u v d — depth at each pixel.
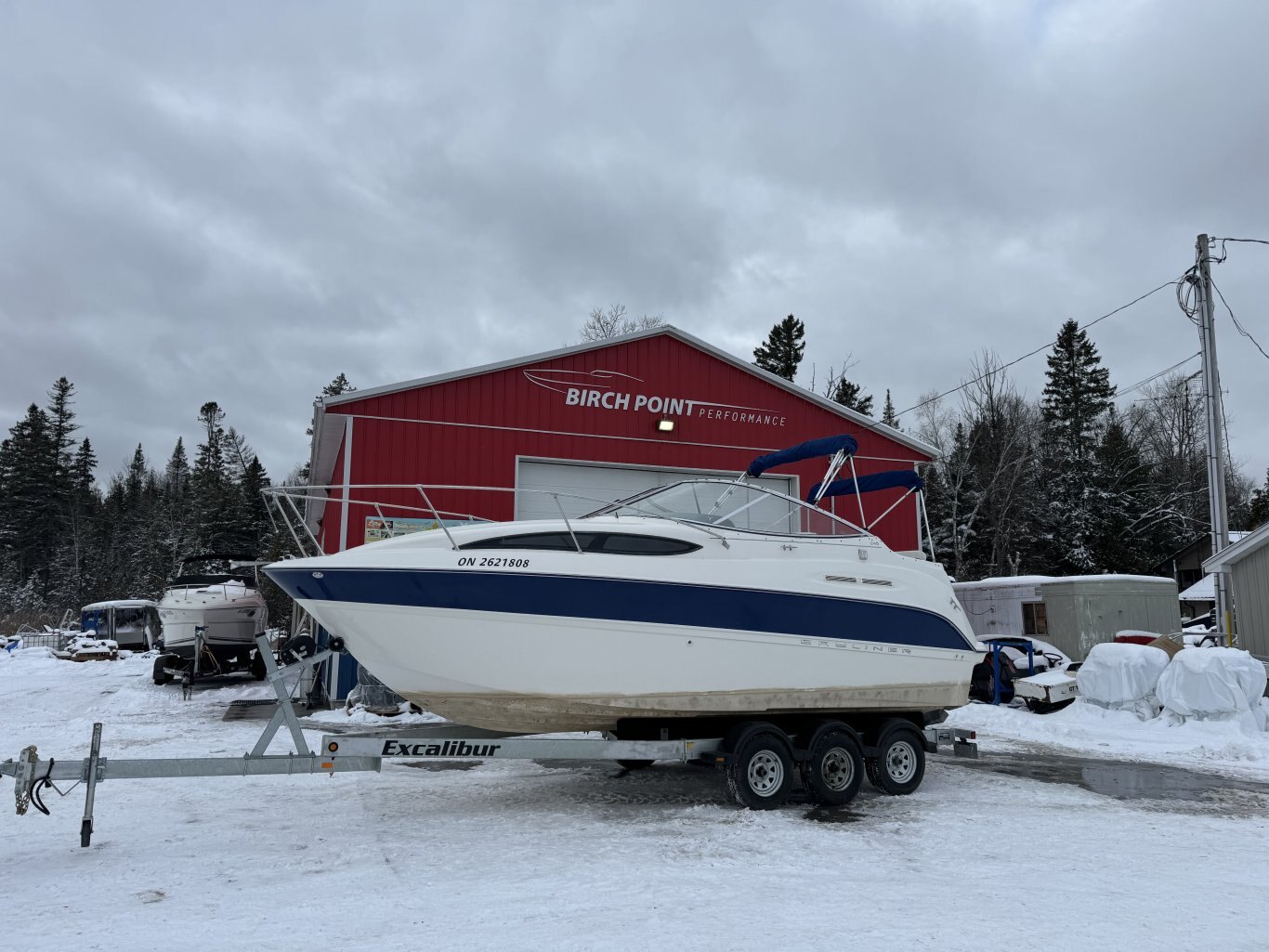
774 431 16.47
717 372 16.16
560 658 6.14
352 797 7.00
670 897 4.35
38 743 9.45
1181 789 7.75
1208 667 10.78
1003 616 18.00
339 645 6.16
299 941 3.71
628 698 6.29
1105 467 38.41
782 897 4.37
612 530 6.49
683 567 6.47
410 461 13.60
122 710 12.72
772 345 39.59
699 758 6.58
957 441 36.12
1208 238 15.06
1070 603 15.95
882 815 6.53
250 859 5.08
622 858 5.12
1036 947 3.68
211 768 5.43
